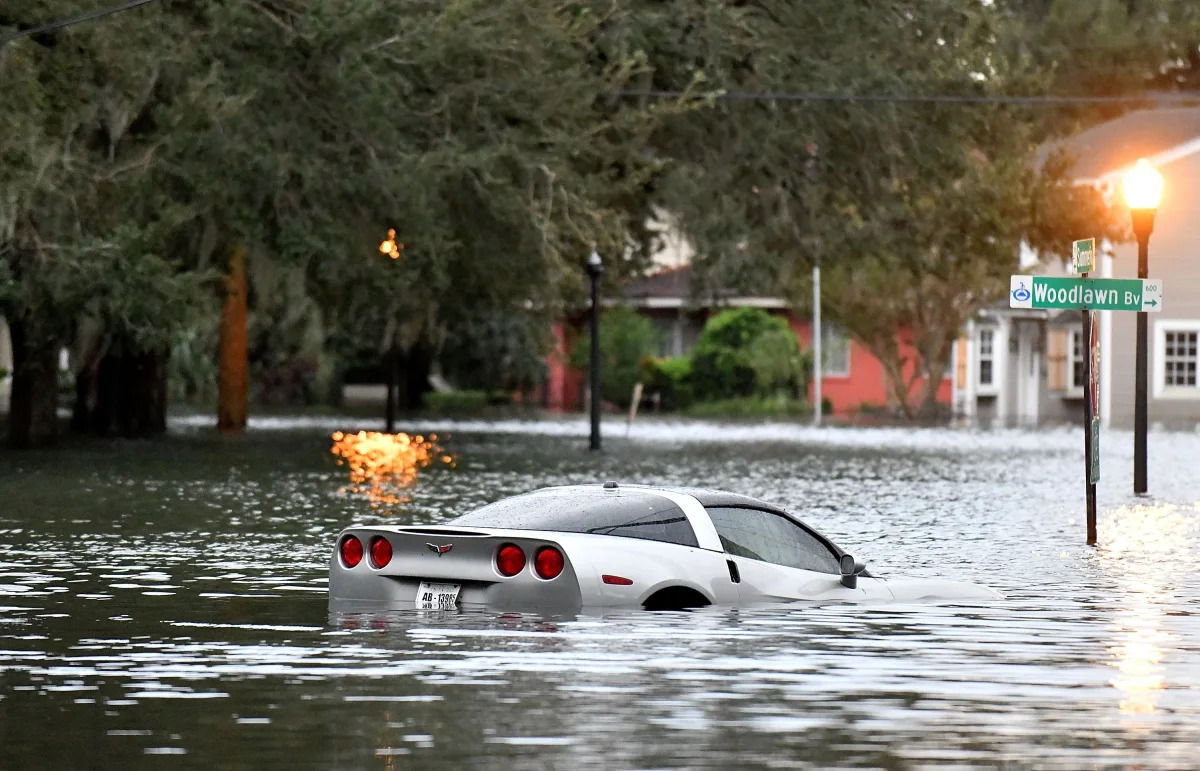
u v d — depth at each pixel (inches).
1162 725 853.2
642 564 1193.4
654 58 3909.9
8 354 7116.1
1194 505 2452.0
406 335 5226.4
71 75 2979.8
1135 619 1256.8
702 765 761.6
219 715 877.8
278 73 3329.2
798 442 4478.3
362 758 777.6
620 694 929.5
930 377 6427.2
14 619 1235.9
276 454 3666.3
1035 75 4424.2
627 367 7313.0
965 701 916.0
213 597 1360.7
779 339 7130.9
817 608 1240.2
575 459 3558.1
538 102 3464.6
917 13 4185.5
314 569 1566.2
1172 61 6791.3
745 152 4104.3
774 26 3966.5
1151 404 6127.0
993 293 6220.5
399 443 4195.4
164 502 2390.5
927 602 1326.3
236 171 3292.3
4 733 834.8
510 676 979.9
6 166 2849.4
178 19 3225.9
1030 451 4033.0
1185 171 6028.5
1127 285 1887.3
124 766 764.6
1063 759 774.5
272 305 5137.8
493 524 1237.1
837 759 773.9
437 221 3518.7
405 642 1091.3
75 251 3144.7
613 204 4298.7
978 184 4507.9
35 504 2349.9
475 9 3319.4
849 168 4254.4
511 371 7377.0
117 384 4473.4
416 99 3422.7
